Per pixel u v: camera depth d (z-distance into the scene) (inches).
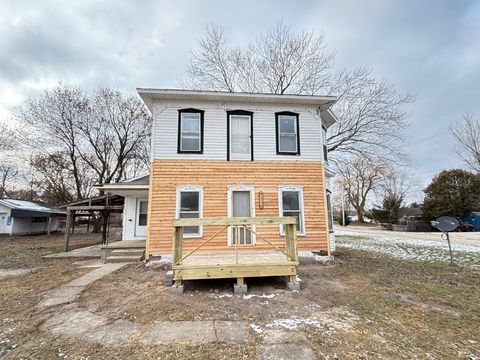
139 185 358.0
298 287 221.6
